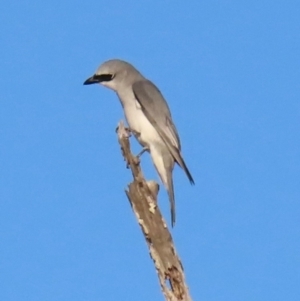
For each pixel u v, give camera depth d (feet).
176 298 33.27
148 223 34.14
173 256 33.71
